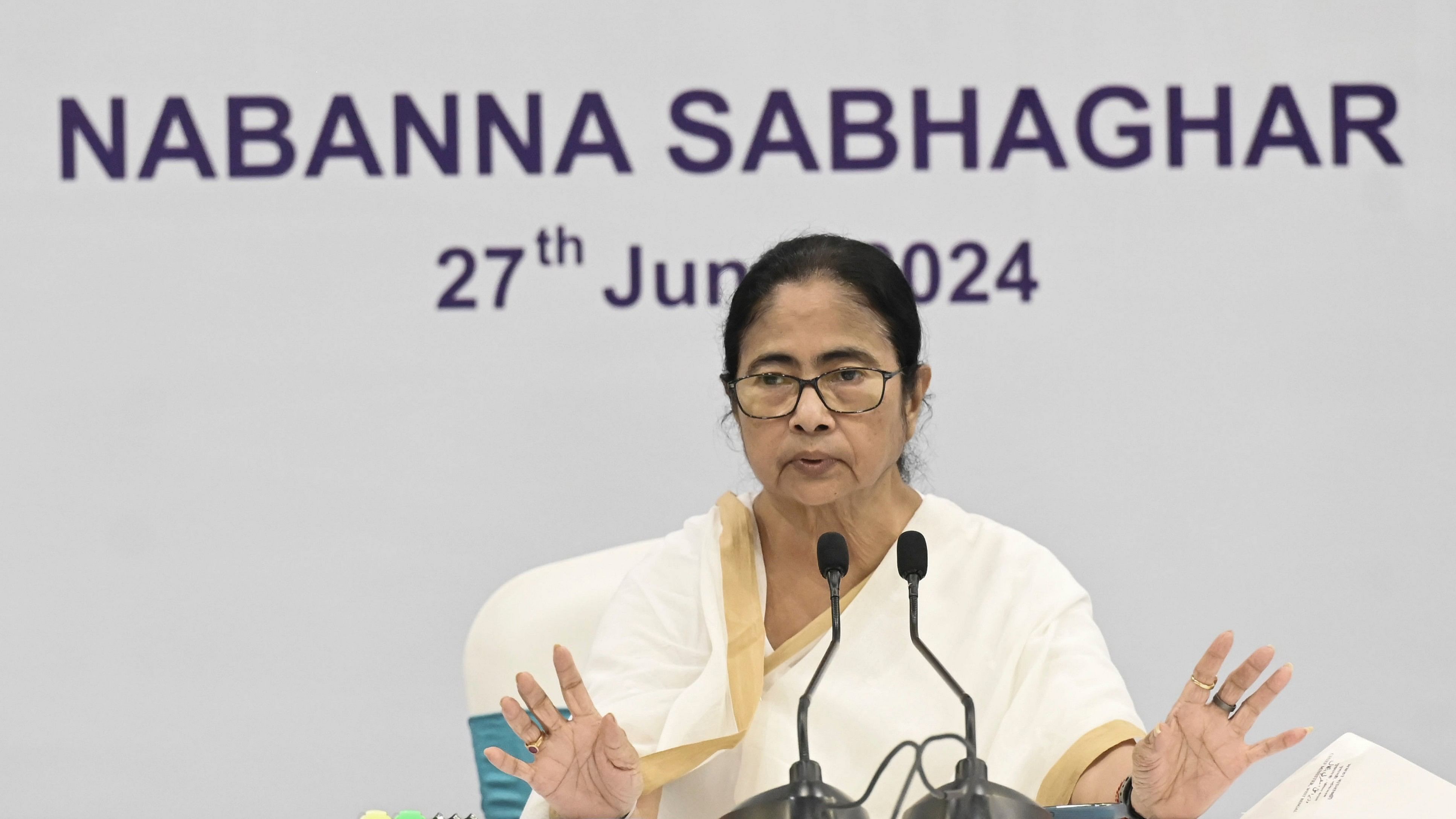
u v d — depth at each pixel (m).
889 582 8.51
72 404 14.23
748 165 14.48
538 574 11.30
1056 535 14.33
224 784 14.08
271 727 14.12
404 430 14.37
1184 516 14.29
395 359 14.40
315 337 14.37
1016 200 14.42
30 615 14.08
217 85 14.44
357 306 14.41
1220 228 14.37
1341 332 14.31
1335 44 14.35
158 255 14.35
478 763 10.88
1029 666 8.16
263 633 14.18
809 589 8.59
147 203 14.36
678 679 8.36
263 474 14.30
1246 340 14.34
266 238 14.40
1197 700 6.70
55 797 13.99
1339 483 14.28
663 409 14.44
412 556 14.30
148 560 14.17
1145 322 14.38
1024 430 14.36
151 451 14.25
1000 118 14.44
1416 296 14.30
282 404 14.33
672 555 8.98
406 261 14.43
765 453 8.07
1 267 14.26
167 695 14.09
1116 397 14.37
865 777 8.04
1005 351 14.40
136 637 14.11
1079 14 14.42
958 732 8.08
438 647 14.26
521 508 14.38
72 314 14.28
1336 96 14.36
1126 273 14.40
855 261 8.15
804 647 8.35
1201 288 14.37
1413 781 6.79
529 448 14.41
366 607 14.25
